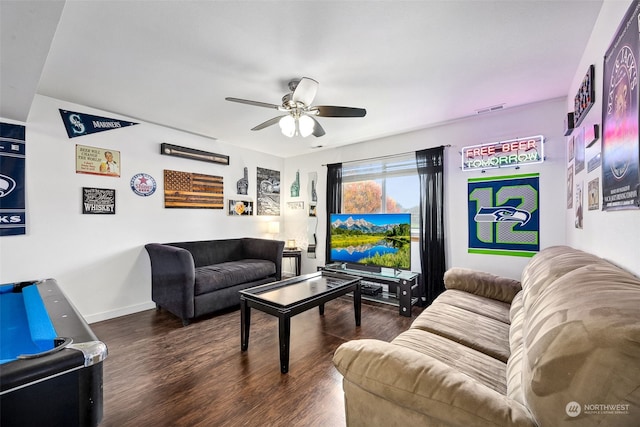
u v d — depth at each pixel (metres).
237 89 2.60
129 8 1.58
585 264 1.31
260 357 2.28
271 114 3.22
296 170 5.38
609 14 1.50
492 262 3.28
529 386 0.79
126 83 2.48
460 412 0.85
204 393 1.82
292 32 1.80
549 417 0.73
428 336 1.65
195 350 2.40
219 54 2.04
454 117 3.37
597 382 0.68
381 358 1.06
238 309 3.54
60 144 2.84
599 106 1.69
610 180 1.43
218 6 1.57
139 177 3.44
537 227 3.02
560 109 2.90
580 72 2.16
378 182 4.26
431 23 1.73
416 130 3.85
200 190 4.11
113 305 3.20
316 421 1.58
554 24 1.75
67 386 0.96
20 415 0.87
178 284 3.01
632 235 1.21
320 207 5.02
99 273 3.10
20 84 1.94
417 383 0.94
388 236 3.54
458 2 1.56
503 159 3.19
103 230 3.14
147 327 2.91
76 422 0.98
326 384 1.92
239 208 4.68
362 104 2.94
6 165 2.53
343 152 4.69
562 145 2.89
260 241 4.38
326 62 2.15
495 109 3.13
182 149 3.79
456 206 3.53
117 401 1.74
